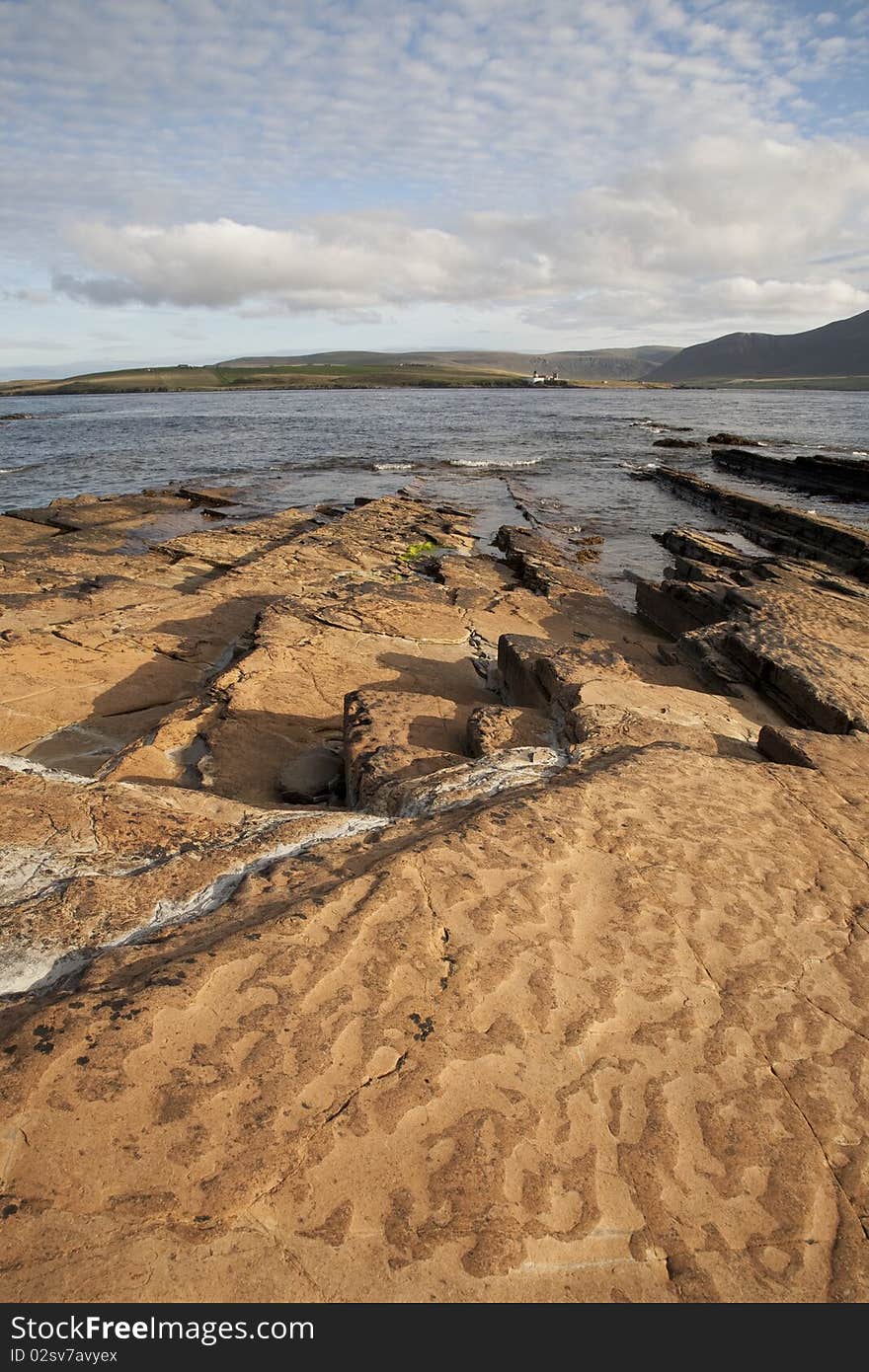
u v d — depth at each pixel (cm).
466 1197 274
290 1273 249
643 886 434
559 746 694
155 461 4338
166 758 784
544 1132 299
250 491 3303
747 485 3978
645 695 800
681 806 521
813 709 844
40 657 1057
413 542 2198
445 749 724
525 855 446
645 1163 294
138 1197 259
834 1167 302
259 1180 268
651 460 4734
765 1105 321
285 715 891
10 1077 285
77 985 336
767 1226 281
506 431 6425
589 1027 345
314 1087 300
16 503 3053
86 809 496
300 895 401
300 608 1220
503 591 1659
